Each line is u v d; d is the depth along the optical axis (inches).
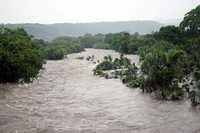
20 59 1843.0
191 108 1192.8
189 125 991.6
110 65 2524.6
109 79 2005.4
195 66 1791.3
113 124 1018.7
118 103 1315.2
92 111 1186.0
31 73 1913.1
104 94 1510.8
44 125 1004.6
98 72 2219.5
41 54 2714.1
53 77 2095.2
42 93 1524.4
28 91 1571.1
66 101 1355.8
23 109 1204.5
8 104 1282.0
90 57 3597.4
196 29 3646.7
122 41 4648.1
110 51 5093.5
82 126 998.4
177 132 932.0
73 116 1114.7
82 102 1337.4
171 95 1348.4
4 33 2751.0
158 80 1418.6
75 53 4783.5
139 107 1237.1
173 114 1119.6
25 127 981.8
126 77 1845.5
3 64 1753.2
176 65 1437.0
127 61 2605.8
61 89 1642.5
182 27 3740.2
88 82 1884.8
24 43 2340.1
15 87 1674.5
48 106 1259.8
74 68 2647.6
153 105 1261.1
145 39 4266.7
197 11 3676.2
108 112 1170.0
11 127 979.3
